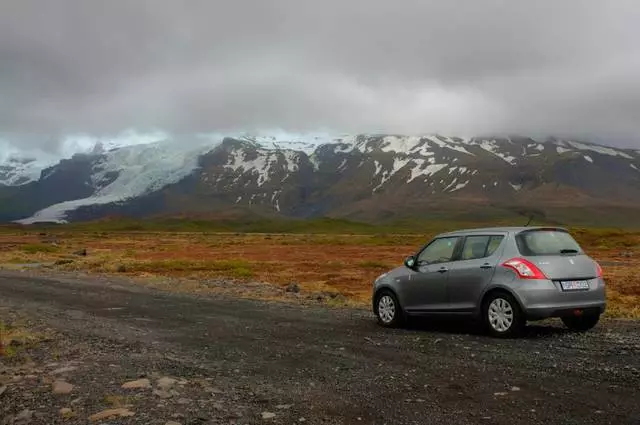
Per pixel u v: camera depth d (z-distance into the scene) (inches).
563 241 503.8
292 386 332.2
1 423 271.3
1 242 4446.4
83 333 533.3
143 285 1090.1
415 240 4667.8
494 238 503.2
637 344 433.7
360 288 1132.5
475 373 350.0
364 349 438.9
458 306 508.4
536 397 294.2
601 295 491.5
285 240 5098.4
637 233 5064.0
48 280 1202.6
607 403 279.9
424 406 286.0
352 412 280.4
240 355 426.3
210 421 270.1
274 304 783.7
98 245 3870.6
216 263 1738.4
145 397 309.0
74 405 296.5
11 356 422.9
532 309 461.1
